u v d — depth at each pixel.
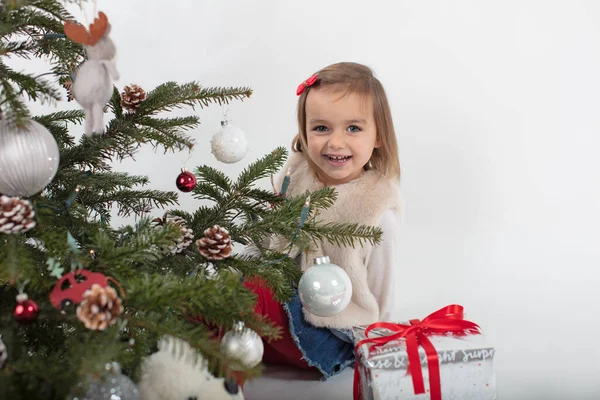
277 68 2.06
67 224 0.94
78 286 0.75
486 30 2.06
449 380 1.03
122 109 1.07
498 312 1.67
